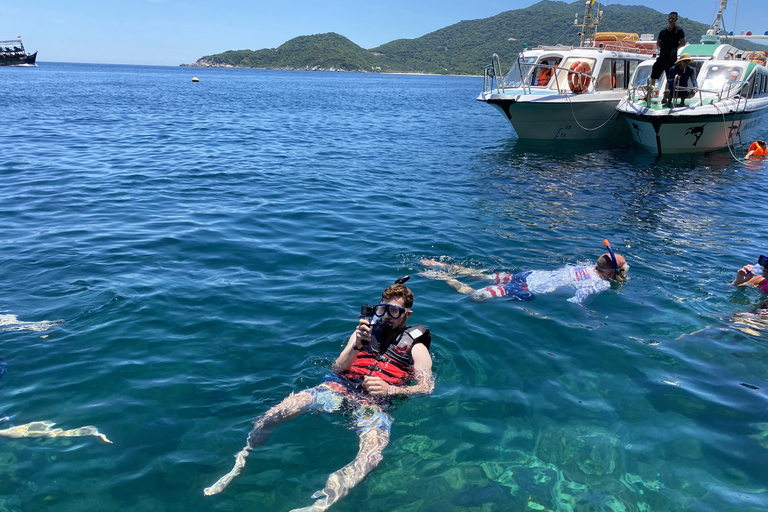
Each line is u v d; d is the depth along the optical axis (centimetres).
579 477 279
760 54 1683
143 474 269
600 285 535
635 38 1986
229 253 599
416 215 787
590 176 1159
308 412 318
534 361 395
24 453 281
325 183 998
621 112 1519
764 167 1305
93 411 318
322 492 262
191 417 315
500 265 593
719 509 259
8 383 342
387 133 1892
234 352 389
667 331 448
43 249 588
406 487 268
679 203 918
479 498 262
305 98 4144
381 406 325
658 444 307
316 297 487
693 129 1393
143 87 5025
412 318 454
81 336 403
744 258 634
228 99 3697
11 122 1794
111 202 806
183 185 941
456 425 318
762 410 341
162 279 516
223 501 255
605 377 377
